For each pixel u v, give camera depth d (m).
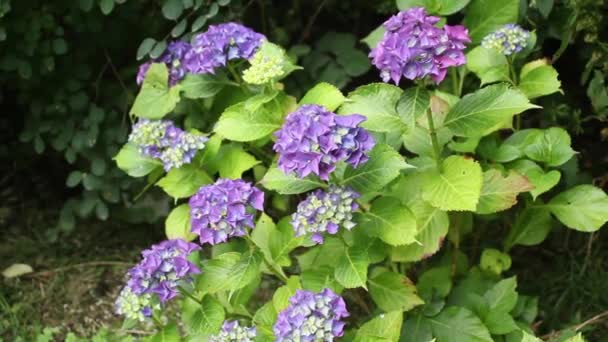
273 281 2.02
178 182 1.71
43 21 1.97
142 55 1.87
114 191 2.12
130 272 1.51
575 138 2.02
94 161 2.09
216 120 1.90
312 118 1.38
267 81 1.58
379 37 1.83
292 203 2.03
